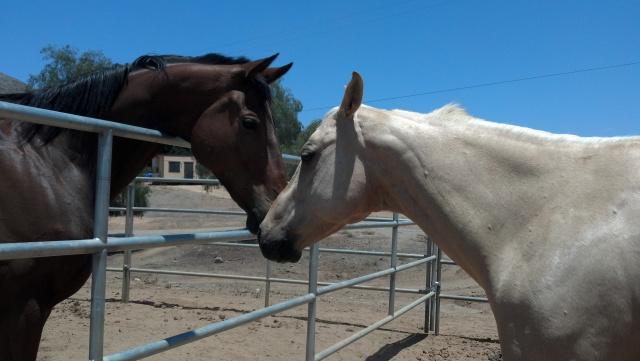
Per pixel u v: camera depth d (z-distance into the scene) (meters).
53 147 2.50
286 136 31.34
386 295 9.27
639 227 1.86
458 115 2.45
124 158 2.80
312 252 3.94
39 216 2.30
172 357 5.01
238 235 3.07
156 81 2.78
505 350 2.04
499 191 2.20
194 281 9.91
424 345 6.07
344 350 5.63
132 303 7.32
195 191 28.27
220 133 2.77
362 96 2.42
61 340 5.33
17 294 2.25
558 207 2.05
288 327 6.39
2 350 2.26
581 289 1.87
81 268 2.43
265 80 2.96
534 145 2.23
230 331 6.05
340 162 2.47
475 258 2.23
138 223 18.53
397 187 2.43
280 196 2.63
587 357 1.85
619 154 2.06
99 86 2.68
